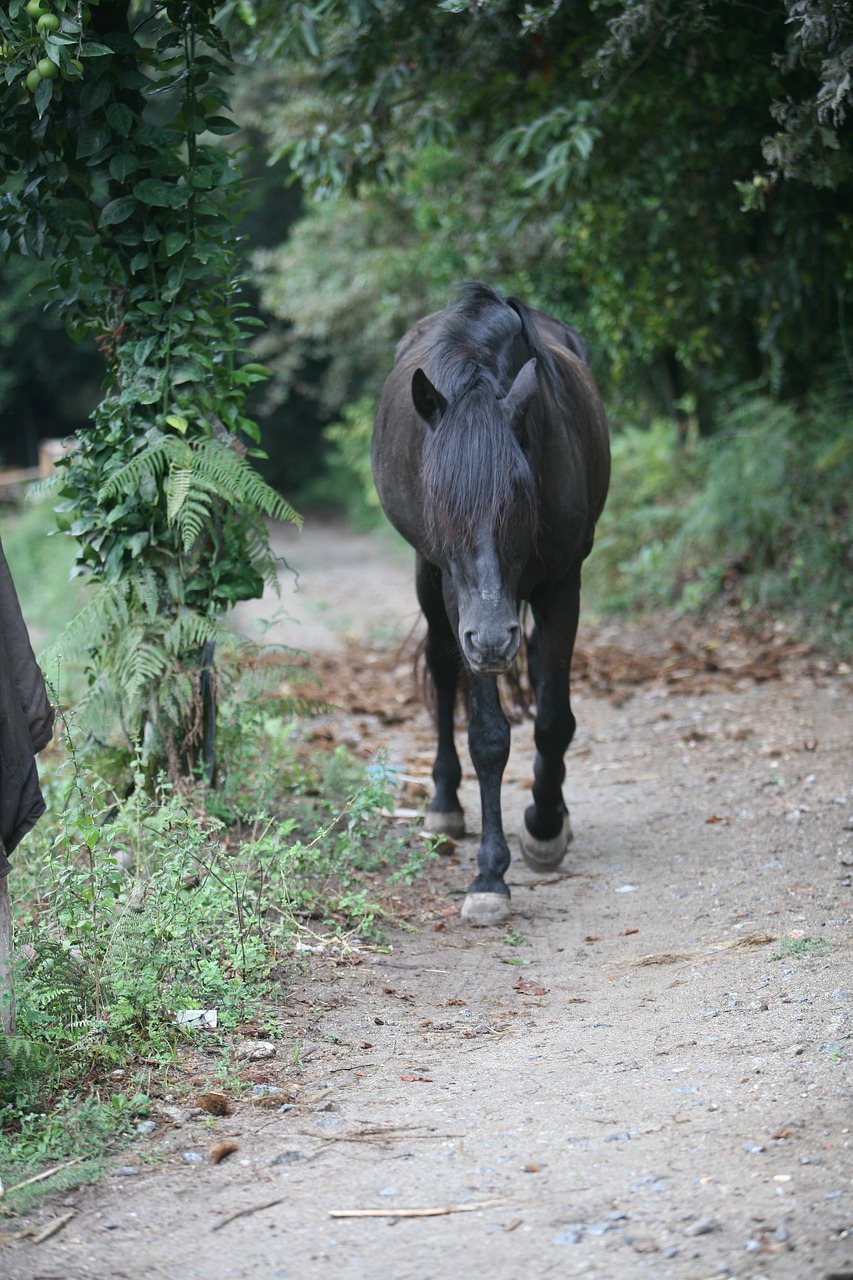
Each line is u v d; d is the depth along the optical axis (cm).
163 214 679
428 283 2031
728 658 1270
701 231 1193
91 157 658
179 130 677
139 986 488
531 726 1105
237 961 512
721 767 912
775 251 1183
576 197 1143
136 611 694
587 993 538
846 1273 301
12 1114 418
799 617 1292
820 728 987
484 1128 407
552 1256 326
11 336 3042
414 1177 376
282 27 1027
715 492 1419
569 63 1010
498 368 602
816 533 1321
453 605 599
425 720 1163
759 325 1311
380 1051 481
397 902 656
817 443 1401
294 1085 450
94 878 521
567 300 1720
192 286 692
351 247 2336
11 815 428
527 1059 465
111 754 701
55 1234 354
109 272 691
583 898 676
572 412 665
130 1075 452
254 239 3669
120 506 669
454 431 550
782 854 704
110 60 639
